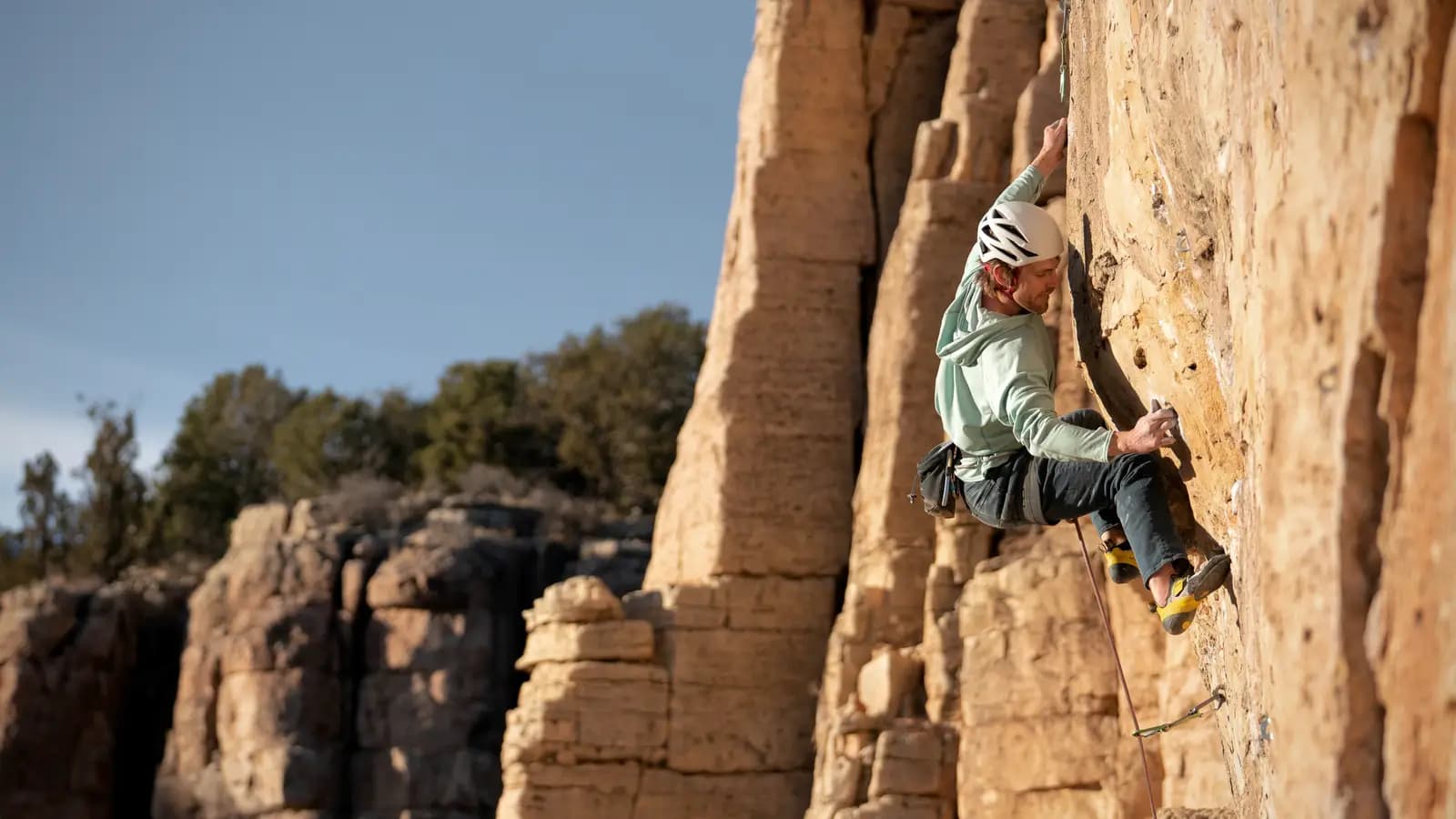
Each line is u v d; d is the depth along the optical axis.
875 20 25.52
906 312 22.36
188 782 36.84
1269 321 5.03
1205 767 16.77
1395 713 4.50
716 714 21.94
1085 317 8.02
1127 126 6.91
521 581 39.88
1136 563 7.16
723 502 22.97
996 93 23.39
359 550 38.72
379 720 37.03
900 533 21.61
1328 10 4.77
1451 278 4.37
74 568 55.81
